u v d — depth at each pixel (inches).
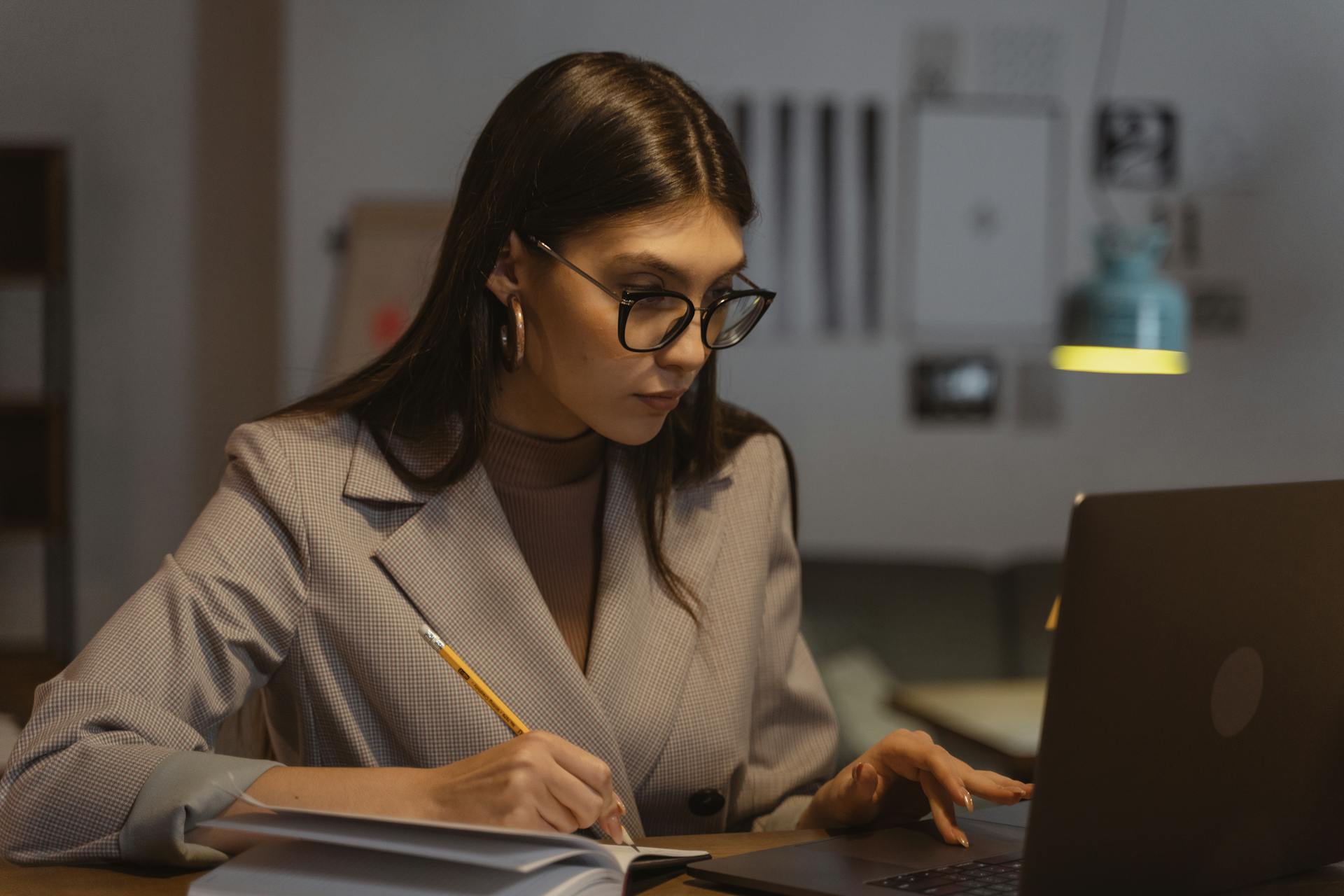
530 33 143.1
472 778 36.3
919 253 149.6
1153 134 152.6
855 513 149.9
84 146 146.8
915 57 148.9
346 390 50.9
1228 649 34.5
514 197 45.5
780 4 146.5
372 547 47.6
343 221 141.3
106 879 37.3
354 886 32.4
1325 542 36.8
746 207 45.5
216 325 149.3
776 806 54.1
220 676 44.4
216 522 46.4
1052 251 151.6
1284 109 154.4
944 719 80.4
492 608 47.9
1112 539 30.8
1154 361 98.2
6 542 146.9
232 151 148.6
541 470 51.2
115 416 148.1
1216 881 36.6
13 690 108.0
